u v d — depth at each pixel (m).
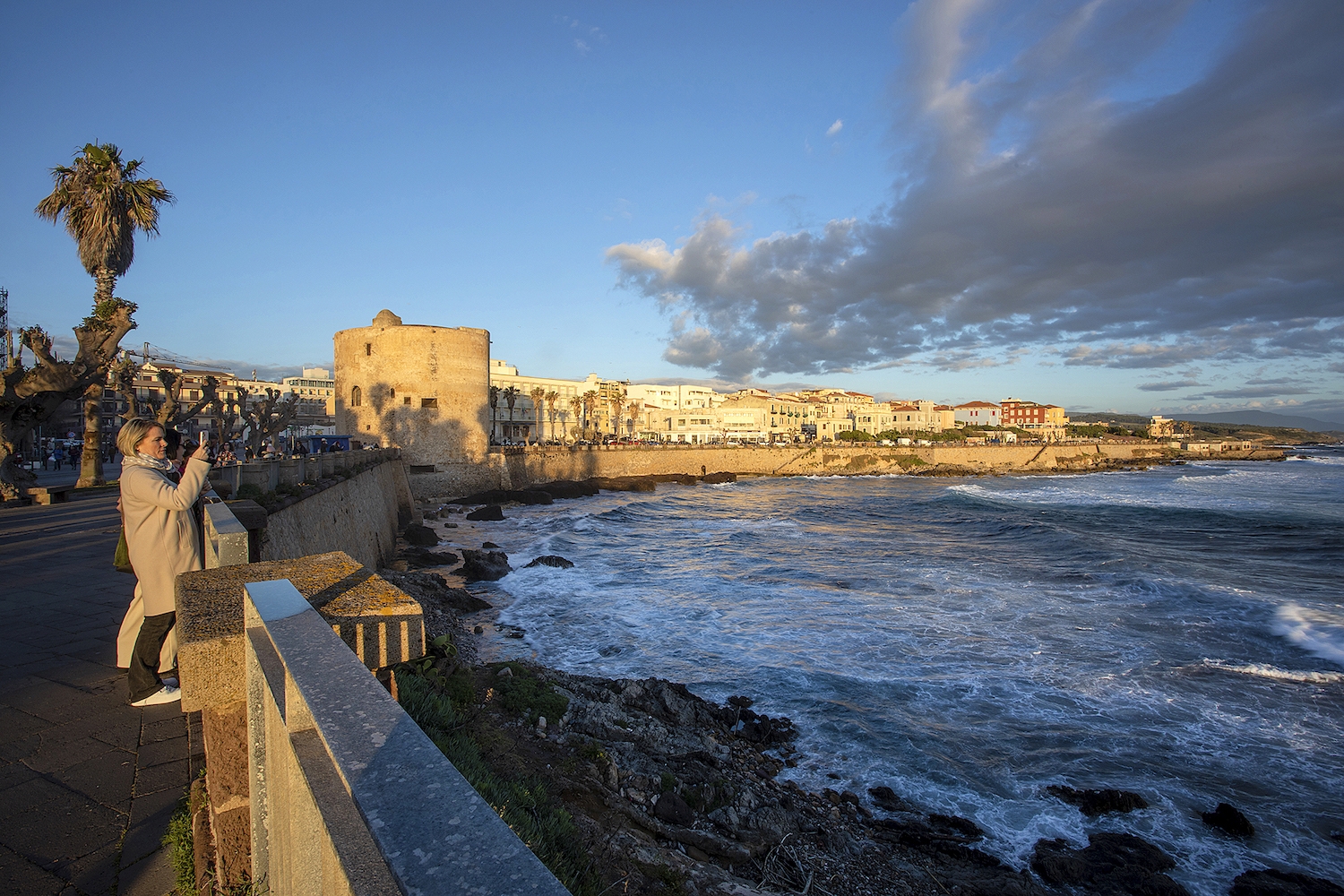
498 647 18.80
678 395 150.38
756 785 11.34
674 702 14.21
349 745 1.52
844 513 51.50
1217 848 10.63
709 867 8.10
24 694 5.33
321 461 20.64
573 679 14.88
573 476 72.50
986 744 13.59
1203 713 14.73
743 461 91.44
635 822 8.60
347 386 54.38
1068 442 121.25
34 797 3.91
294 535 15.71
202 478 4.82
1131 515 49.72
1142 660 17.67
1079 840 10.77
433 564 30.52
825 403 154.62
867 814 11.34
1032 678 16.62
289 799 1.95
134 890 3.24
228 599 3.37
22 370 19.28
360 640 3.19
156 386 67.00
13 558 10.94
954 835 10.82
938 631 20.30
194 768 3.89
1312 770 12.59
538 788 7.52
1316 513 49.41
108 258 23.61
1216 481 86.56
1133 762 12.88
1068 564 29.95
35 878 3.25
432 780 1.40
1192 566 29.00
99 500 20.30
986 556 32.50
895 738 13.76
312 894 1.62
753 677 16.77
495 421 83.00
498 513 46.06
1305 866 10.23
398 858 1.09
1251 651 18.31
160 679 5.25
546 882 1.03
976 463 107.12
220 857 3.07
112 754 4.42
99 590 8.77
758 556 32.75
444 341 53.25
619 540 38.03
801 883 8.62
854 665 17.58
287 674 2.01
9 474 19.38
